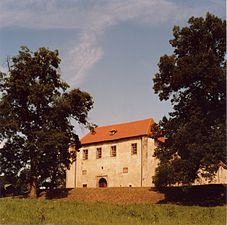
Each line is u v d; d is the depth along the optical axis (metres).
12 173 46.97
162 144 41.19
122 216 24.52
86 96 48.81
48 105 47.22
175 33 41.88
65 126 48.12
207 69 38.41
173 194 42.56
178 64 40.31
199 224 22.84
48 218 22.20
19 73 47.00
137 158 58.88
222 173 56.78
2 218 21.78
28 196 46.72
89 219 22.42
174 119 40.88
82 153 65.50
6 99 46.41
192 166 36.38
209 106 39.69
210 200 38.91
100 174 62.47
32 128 47.41
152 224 21.81
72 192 47.41
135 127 62.09
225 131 35.81
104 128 66.94
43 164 46.81
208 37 40.59
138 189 45.84
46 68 48.06
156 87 42.03
